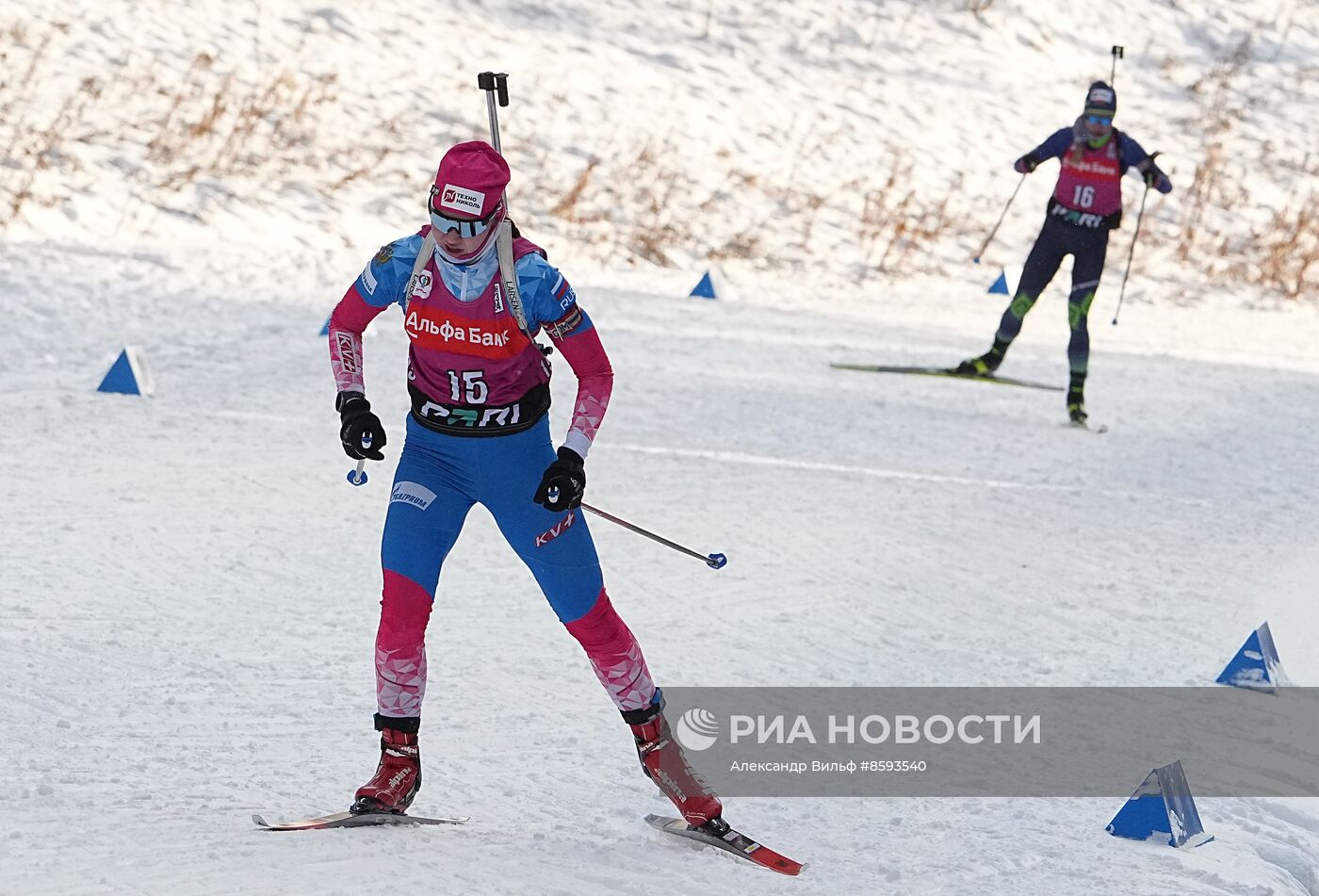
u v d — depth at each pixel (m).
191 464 29.58
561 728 18.28
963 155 78.00
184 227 52.88
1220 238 76.25
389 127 65.19
